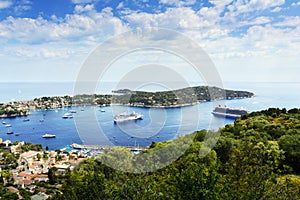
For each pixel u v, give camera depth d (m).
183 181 6.96
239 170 7.94
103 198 8.31
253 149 8.62
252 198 7.27
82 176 9.67
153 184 7.90
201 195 6.74
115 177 8.34
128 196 7.86
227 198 6.88
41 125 116.50
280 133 26.16
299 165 19.08
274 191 7.61
